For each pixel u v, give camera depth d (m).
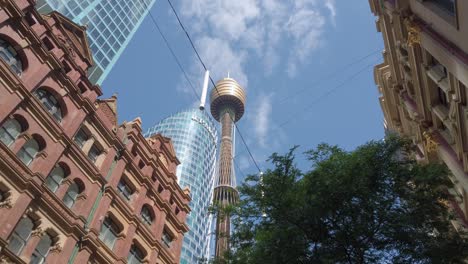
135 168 40.53
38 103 31.81
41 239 28.50
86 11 91.56
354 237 17.59
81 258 29.86
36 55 33.72
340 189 18.28
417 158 34.19
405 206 18.62
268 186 20.34
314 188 18.89
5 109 28.70
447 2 22.97
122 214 36.44
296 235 18.44
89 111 37.47
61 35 39.22
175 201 45.88
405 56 32.94
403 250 17.23
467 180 25.28
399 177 19.23
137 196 39.41
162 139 49.53
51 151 31.61
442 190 19.50
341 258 17.53
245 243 20.80
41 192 28.89
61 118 34.62
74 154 33.84
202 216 142.88
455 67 22.30
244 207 20.98
